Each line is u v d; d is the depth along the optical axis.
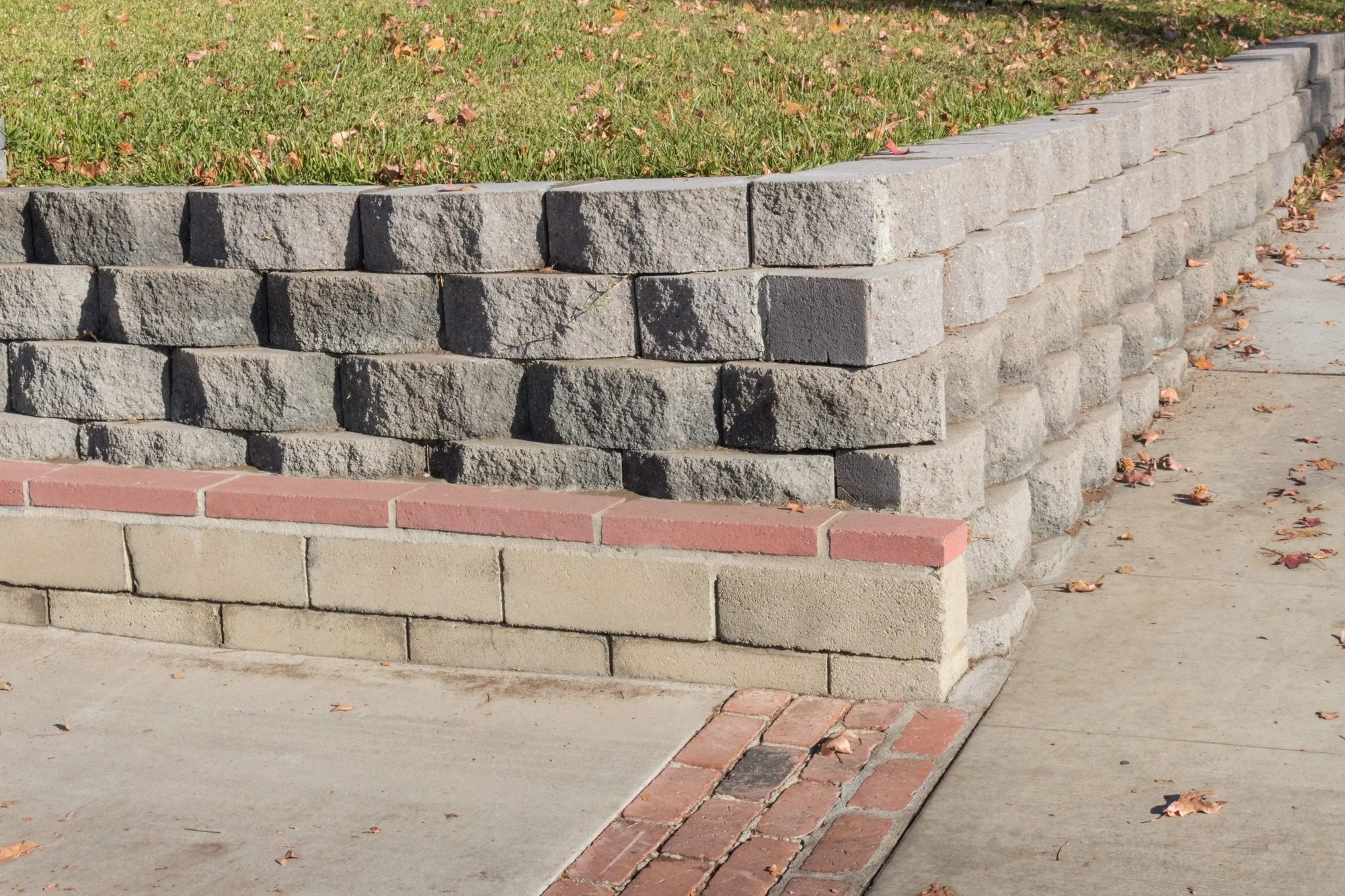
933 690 4.47
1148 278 7.03
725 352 4.68
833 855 3.71
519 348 4.90
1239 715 4.32
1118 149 6.69
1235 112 8.82
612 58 8.84
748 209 4.62
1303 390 7.19
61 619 5.32
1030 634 4.97
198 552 5.09
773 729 4.38
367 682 4.83
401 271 5.01
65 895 3.62
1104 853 3.64
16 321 5.47
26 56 8.77
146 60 8.66
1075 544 5.72
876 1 12.42
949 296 4.96
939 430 4.63
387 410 5.08
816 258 4.59
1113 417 6.28
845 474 4.62
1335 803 3.80
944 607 4.41
